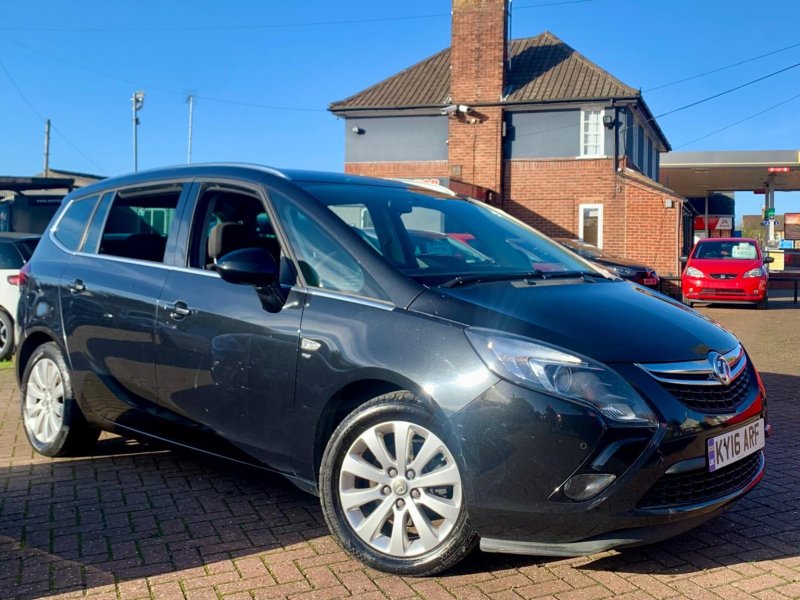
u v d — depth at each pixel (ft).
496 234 15.49
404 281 11.98
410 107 84.58
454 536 10.88
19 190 77.87
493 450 10.41
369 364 11.42
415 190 16.10
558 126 81.76
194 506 14.34
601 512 10.19
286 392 12.51
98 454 17.70
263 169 14.69
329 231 13.00
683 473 10.73
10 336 32.42
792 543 12.71
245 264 12.48
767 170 116.16
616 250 80.33
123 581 11.30
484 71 82.48
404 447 11.23
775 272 102.32
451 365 10.82
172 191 15.72
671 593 10.89
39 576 11.46
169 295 14.58
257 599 10.73
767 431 12.73
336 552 12.28
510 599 10.69
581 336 11.00
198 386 13.92
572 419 10.19
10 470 16.55
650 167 103.96
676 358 11.14
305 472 12.52
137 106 125.08
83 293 16.33
